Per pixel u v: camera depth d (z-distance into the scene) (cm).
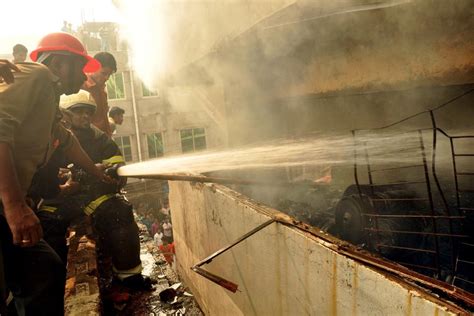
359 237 277
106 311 273
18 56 569
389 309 156
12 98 161
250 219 284
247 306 319
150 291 304
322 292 204
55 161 259
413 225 266
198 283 502
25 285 213
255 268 288
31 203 231
